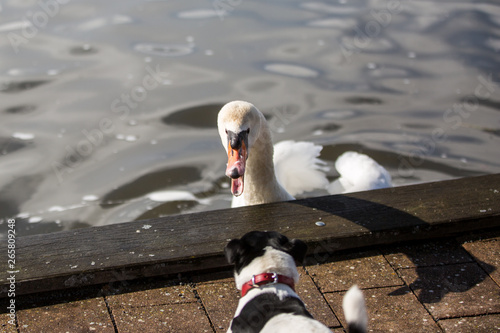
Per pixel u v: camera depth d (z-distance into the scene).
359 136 3.60
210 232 2.37
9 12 4.93
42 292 2.21
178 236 2.35
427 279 2.28
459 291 2.24
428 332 2.11
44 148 3.48
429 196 2.52
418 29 4.79
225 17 4.99
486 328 2.12
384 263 2.34
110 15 4.97
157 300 2.21
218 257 2.28
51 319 2.14
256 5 5.23
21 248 2.29
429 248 2.40
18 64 4.24
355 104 3.89
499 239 2.43
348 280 2.28
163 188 3.27
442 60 4.36
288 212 2.46
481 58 4.37
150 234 2.36
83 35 4.63
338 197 2.54
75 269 2.21
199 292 2.24
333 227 2.38
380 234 2.37
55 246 2.30
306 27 4.82
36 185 3.27
